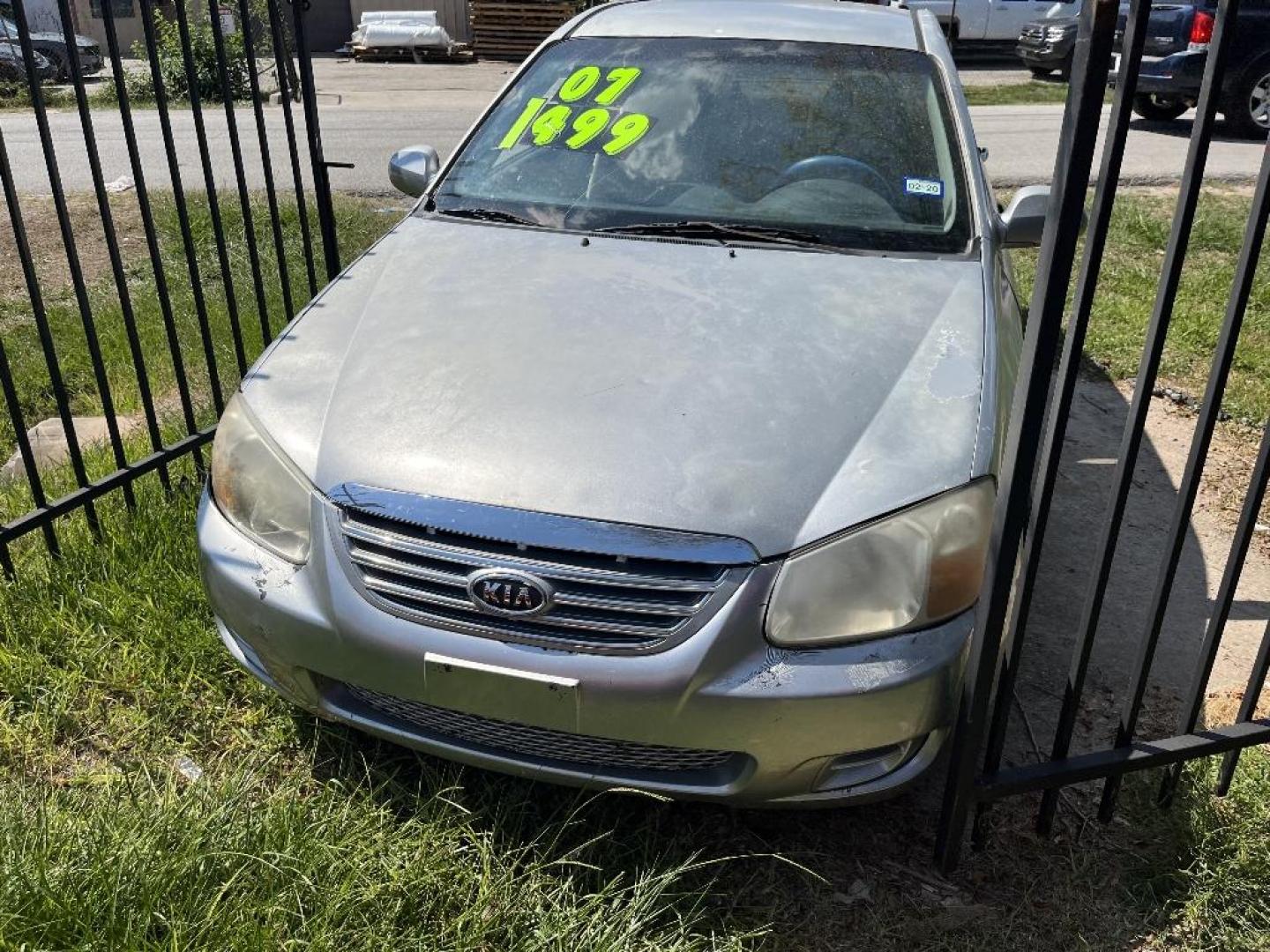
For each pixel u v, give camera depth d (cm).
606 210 307
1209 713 279
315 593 213
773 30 350
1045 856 232
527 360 239
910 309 260
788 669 195
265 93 1403
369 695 221
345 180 844
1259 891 221
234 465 234
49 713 259
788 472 208
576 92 342
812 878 226
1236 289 181
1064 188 163
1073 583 340
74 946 188
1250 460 431
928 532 205
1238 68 1090
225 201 732
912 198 300
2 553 294
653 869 209
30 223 719
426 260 290
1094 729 273
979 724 206
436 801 229
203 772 238
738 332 248
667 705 195
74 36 282
